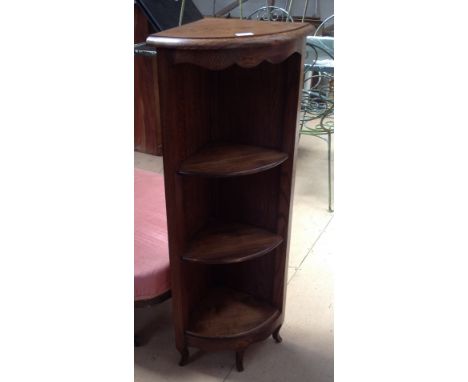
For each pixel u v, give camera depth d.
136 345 1.61
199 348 1.47
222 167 1.28
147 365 1.54
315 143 3.32
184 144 1.32
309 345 1.61
